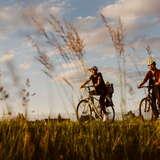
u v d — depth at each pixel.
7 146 4.42
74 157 4.57
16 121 5.73
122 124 6.37
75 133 5.61
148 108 13.95
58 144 4.82
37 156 4.42
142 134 5.79
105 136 5.43
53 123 6.04
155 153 4.88
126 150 4.82
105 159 4.52
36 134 5.07
